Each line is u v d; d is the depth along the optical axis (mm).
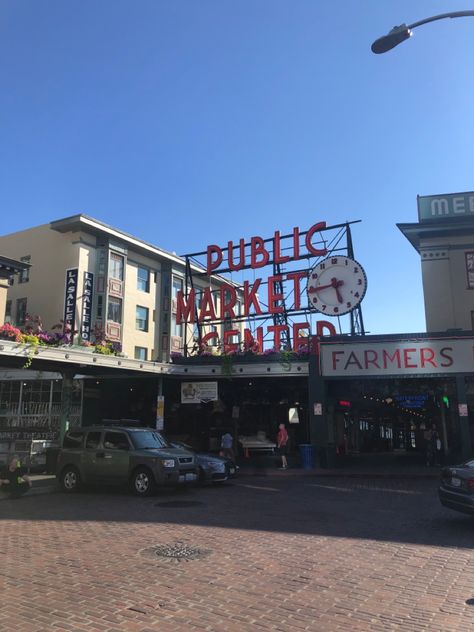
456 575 6484
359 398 29047
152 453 13898
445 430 27734
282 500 13023
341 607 5359
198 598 5594
